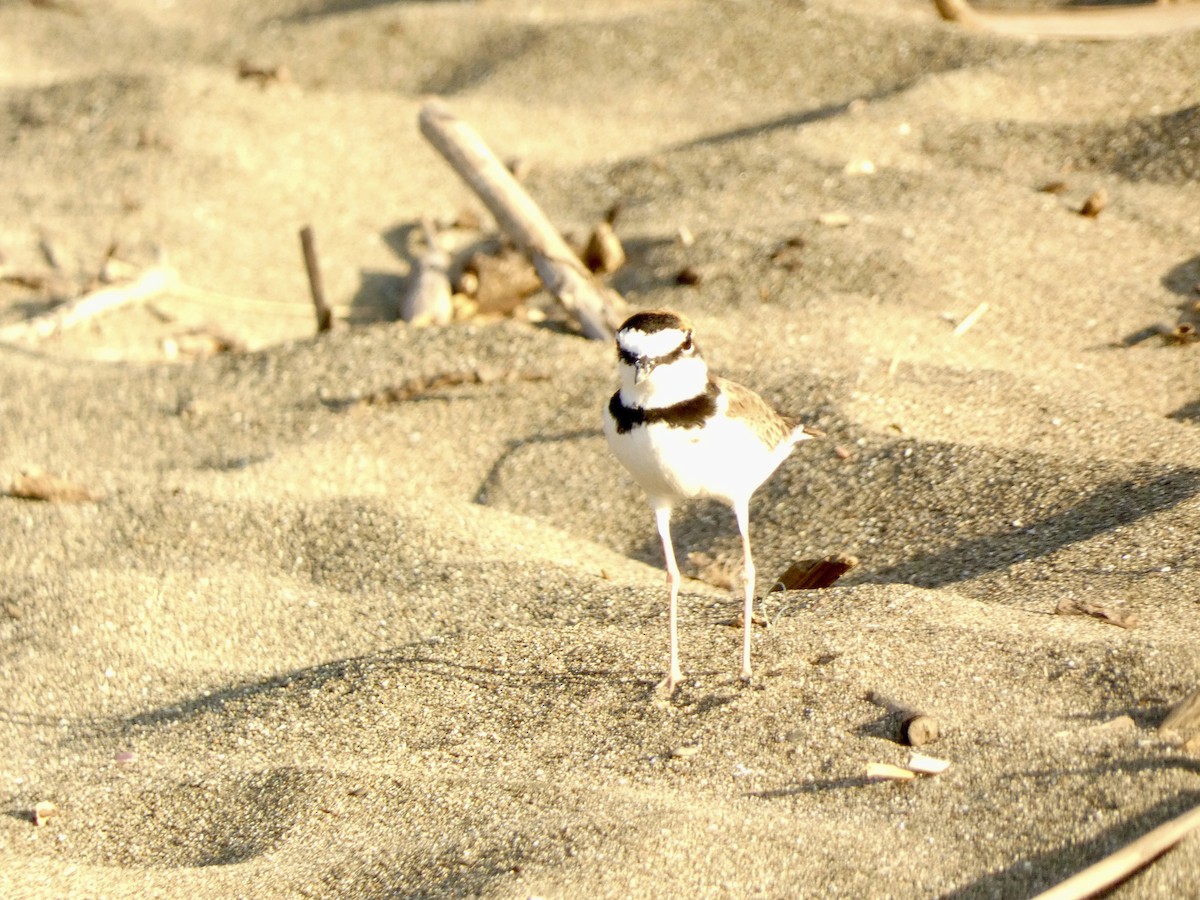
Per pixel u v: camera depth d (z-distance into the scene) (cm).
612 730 849
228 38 2425
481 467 1287
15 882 823
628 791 788
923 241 1508
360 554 1131
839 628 895
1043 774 740
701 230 1648
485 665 941
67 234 1802
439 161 1997
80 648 1043
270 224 1855
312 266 1580
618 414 827
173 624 1065
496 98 2133
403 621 1043
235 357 1490
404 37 2327
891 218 1573
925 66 2008
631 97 2097
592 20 2258
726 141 1862
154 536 1176
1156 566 933
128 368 1498
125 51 2430
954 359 1298
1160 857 655
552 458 1272
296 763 885
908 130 1794
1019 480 1088
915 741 780
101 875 826
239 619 1070
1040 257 1479
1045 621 876
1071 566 957
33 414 1423
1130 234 1522
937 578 1009
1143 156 1650
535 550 1126
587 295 1466
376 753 880
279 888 771
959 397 1223
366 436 1331
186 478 1267
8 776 934
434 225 1845
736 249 1565
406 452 1312
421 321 1571
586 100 2105
